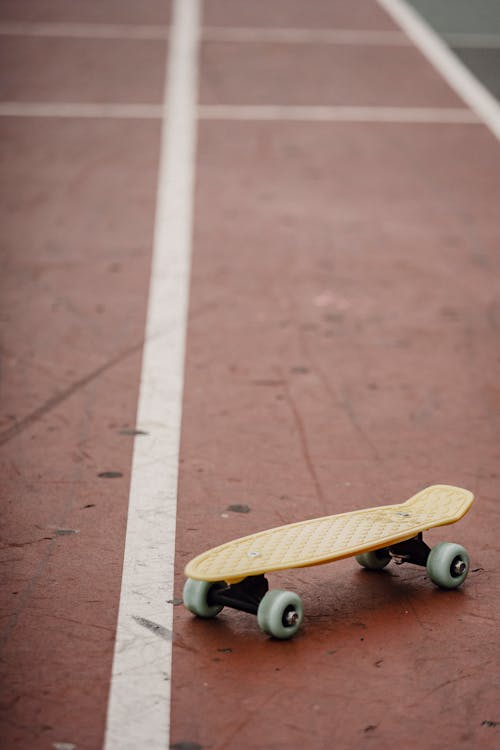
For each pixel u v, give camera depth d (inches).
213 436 254.4
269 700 155.4
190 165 513.0
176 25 827.4
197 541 203.8
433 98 651.5
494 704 155.4
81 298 351.6
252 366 299.6
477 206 466.9
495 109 628.7
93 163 513.0
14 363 297.9
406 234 428.8
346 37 807.7
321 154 537.3
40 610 178.9
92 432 255.3
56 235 415.2
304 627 175.8
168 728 148.6
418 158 535.2
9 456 241.4
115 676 160.7
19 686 157.6
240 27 827.4
